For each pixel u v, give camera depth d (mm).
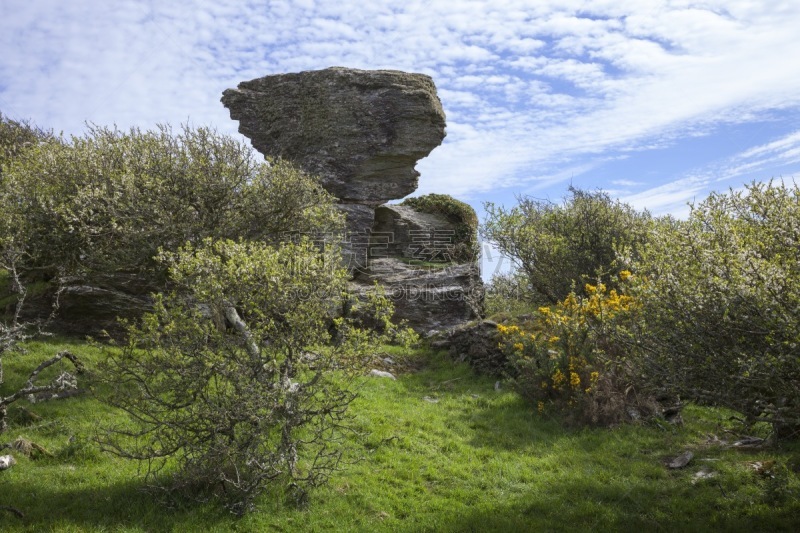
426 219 25672
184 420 8812
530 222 24625
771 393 8102
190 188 16172
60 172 16219
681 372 8367
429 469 10930
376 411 13477
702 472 10805
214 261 9773
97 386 12914
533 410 14227
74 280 16750
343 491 9844
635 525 8914
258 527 8461
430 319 21016
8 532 7738
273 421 9500
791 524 8539
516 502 9859
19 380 13016
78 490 9102
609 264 21625
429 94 22672
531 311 21500
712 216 8922
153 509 8625
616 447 12164
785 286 7371
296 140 22500
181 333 9250
